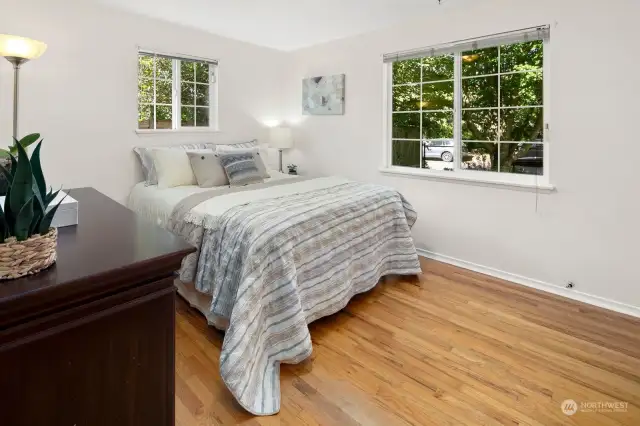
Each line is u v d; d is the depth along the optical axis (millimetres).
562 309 2648
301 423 1603
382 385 1842
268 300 1978
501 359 2057
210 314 2240
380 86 3867
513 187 3078
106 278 765
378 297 2818
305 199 2646
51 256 791
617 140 2557
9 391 676
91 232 1079
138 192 3301
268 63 4609
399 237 3092
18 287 684
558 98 2787
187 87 3986
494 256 3252
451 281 3131
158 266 853
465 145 3445
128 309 823
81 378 765
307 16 3451
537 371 1958
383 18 3496
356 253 2627
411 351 2127
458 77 3400
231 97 4277
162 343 891
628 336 2301
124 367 829
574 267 2822
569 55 2709
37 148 830
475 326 2406
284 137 4480
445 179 3498
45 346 712
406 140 3836
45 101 3037
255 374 1793
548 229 2930
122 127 3490
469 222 3389
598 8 2557
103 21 3273
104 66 3320
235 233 2137
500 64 3164
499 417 1639
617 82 2523
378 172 3984
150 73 3693
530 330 2363
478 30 3150
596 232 2701
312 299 2250
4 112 2871
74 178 3244
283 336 1974
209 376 1894
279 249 2027
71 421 758
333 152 4367
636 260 2549
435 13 3361
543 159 2955
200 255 2354
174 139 3857
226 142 4281
